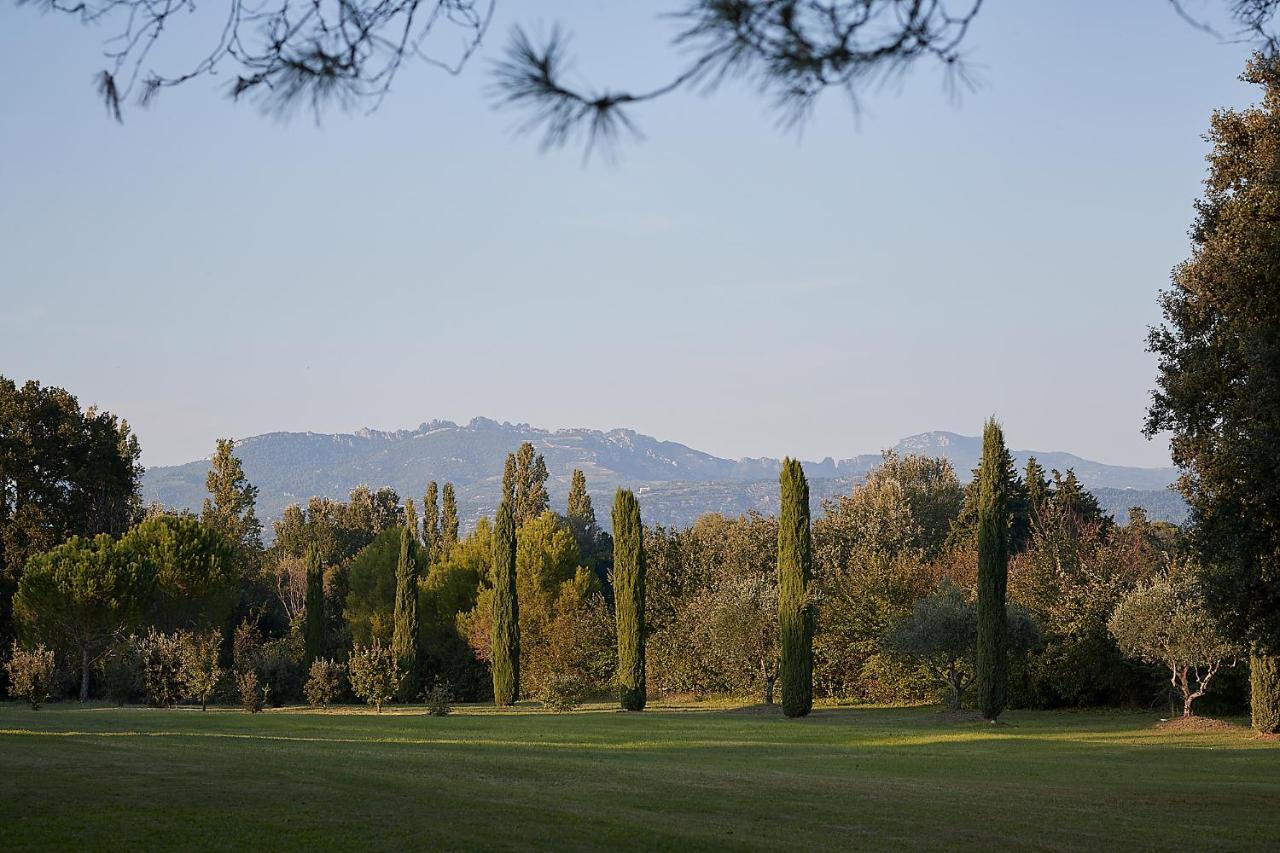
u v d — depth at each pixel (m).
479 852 11.89
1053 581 49.22
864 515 72.00
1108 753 28.50
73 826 12.10
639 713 45.34
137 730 27.31
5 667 45.41
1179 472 24.14
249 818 13.07
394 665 47.03
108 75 5.73
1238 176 21.95
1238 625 19.69
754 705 48.28
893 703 51.91
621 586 48.28
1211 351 21.83
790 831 14.21
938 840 13.96
